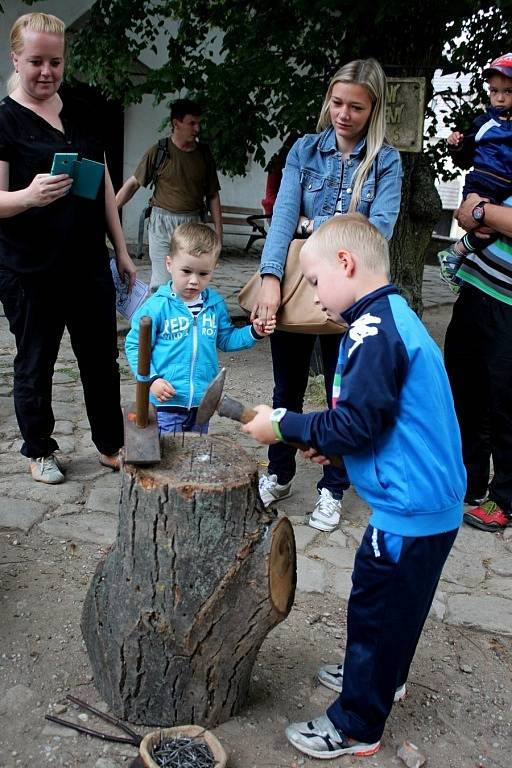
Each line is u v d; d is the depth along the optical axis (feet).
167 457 7.27
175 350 10.34
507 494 12.07
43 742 7.19
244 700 7.80
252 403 17.26
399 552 6.51
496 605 10.05
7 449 13.88
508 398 11.48
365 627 6.82
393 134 16.01
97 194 11.20
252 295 10.72
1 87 34.94
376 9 16.51
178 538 6.77
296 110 19.30
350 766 7.16
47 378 12.10
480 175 11.43
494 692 8.45
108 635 7.38
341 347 6.61
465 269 11.60
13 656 8.36
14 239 10.87
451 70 21.11
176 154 19.08
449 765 7.32
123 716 7.47
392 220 10.27
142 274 32.24
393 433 6.37
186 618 6.89
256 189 43.80
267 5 19.71
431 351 6.43
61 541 10.91
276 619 7.01
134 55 21.67
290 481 12.49
